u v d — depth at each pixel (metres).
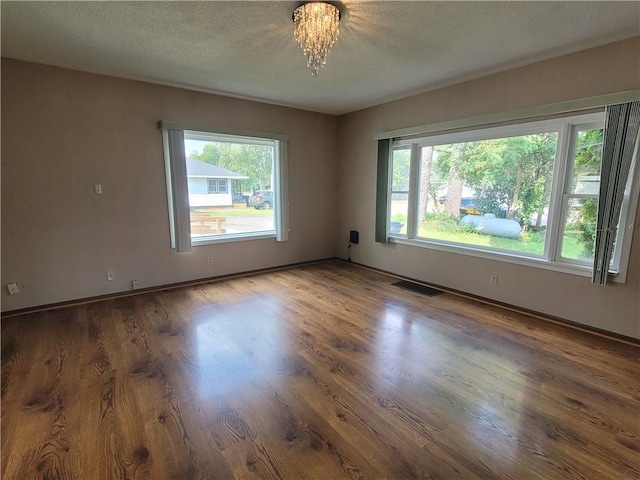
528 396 2.00
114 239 3.67
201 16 2.24
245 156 4.62
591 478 1.44
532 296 3.27
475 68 3.21
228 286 4.18
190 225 4.15
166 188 3.92
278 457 1.55
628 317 2.69
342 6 2.12
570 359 2.42
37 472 1.46
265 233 4.91
